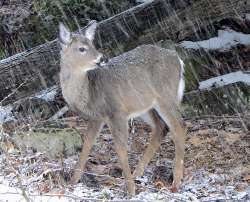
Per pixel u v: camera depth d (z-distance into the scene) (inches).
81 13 700.0
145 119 454.6
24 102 569.6
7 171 371.9
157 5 621.3
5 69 553.6
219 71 658.8
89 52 414.3
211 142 508.4
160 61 450.3
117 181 409.1
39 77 568.1
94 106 421.4
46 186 356.5
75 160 444.1
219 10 628.7
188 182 419.2
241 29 732.0
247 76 618.2
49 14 697.6
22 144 442.0
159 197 362.6
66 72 422.0
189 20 636.1
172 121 442.3
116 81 425.4
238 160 467.8
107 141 515.8
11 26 697.0
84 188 381.7
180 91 467.5
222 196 375.9
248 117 573.9
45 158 428.5
